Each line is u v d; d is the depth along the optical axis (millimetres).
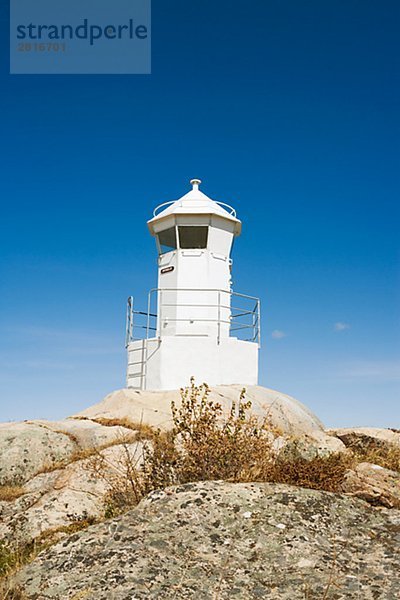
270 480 9781
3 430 18266
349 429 17469
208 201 27609
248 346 24938
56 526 12719
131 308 26094
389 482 9742
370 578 6570
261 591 6395
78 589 6531
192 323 25672
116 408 21062
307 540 7477
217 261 26766
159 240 27562
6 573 8109
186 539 7535
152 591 6363
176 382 23688
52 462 17016
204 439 11328
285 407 21672
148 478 11352
